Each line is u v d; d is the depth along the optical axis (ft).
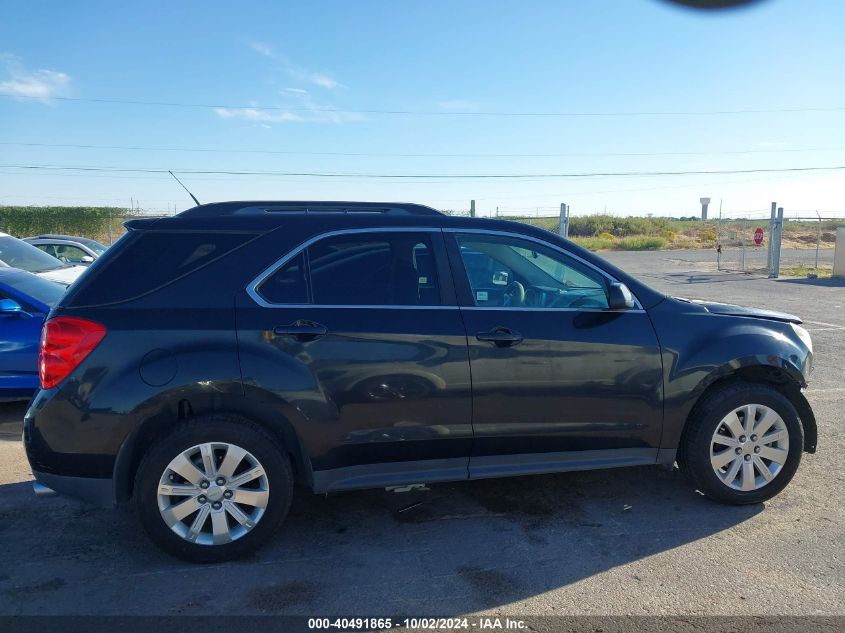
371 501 14.97
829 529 13.35
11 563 12.25
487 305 13.43
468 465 13.29
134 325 11.87
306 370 12.22
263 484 12.22
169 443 11.78
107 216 124.06
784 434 14.34
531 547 12.73
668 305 14.26
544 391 13.21
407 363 12.64
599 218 212.23
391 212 13.99
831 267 94.27
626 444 13.89
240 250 12.69
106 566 12.14
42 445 11.76
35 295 22.25
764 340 14.19
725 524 13.62
